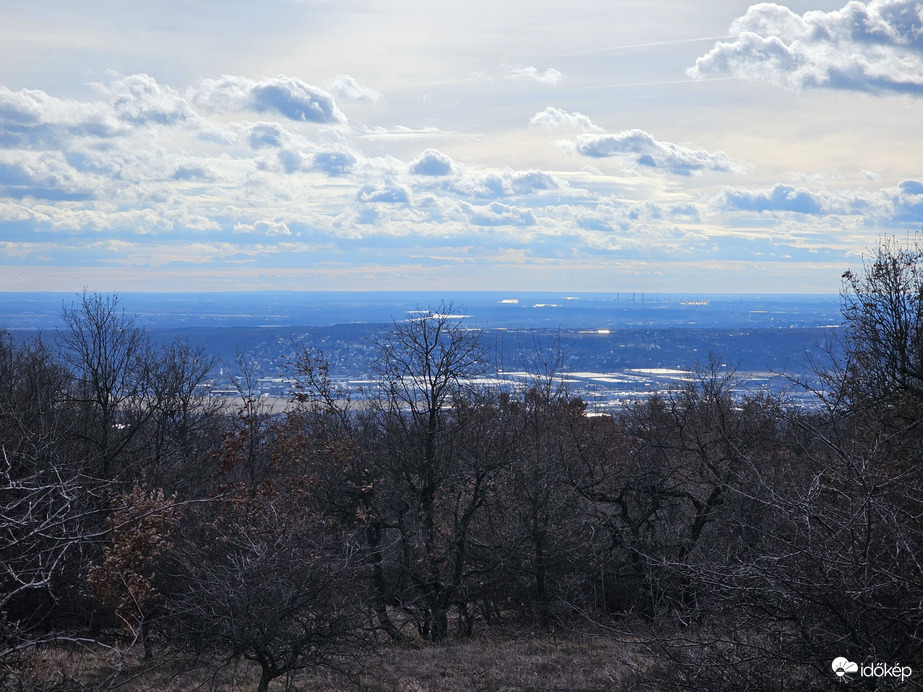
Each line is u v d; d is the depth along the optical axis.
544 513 21.88
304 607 12.17
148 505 13.80
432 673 15.38
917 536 7.57
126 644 15.24
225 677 14.42
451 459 21.28
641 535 20.45
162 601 14.55
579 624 19.75
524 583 22.62
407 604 21.64
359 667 14.26
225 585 12.01
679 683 8.06
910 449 10.70
